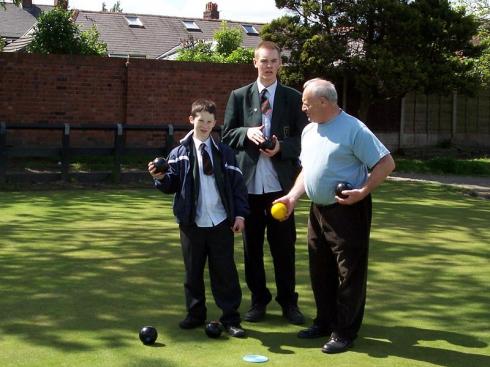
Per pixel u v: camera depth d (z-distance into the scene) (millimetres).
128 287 6152
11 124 12859
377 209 11281
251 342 4832
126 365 4297
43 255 7379
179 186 5023
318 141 4785
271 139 5199
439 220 10273
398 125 21547
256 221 5383
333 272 4949
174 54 27875
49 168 14609
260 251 5434
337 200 4609
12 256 7312
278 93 5445
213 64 17047
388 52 17500
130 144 16531
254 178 5352
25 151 12977
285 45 18469
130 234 8594
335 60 17922
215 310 5578
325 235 4824
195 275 5055
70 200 11508
